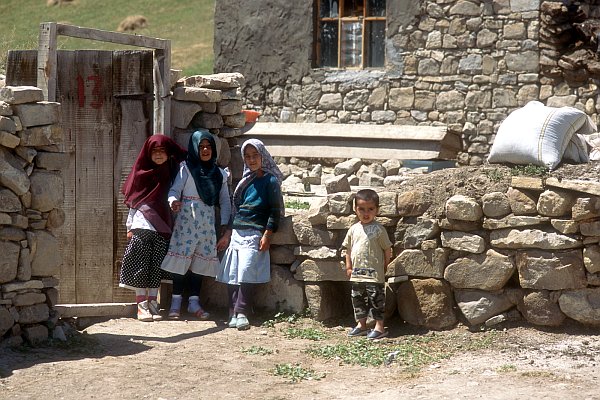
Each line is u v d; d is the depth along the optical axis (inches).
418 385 228.2
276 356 262.8
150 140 304.2
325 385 231.9
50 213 272.8
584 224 268.2
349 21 578.2
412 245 288.4
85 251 313.1
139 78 314.8
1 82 333.7
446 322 284.5
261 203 306.7
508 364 246.1
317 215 299.9
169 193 306.3
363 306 287.4
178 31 1135.0
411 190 291.7
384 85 561.3
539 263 271.7
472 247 279.6
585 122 311.4
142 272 303.6
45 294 273.1
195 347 271.4
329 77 577.6
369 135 542.0
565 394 215.5
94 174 313.3
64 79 310.0
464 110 541.6
